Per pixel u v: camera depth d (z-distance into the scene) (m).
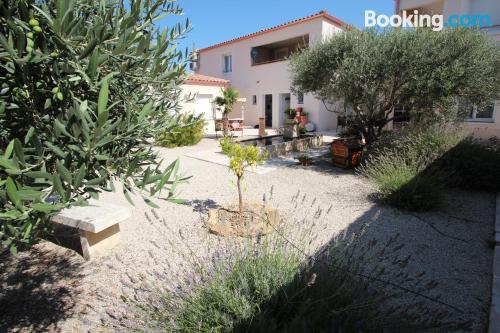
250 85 19.28
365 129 8.62
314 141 11.81
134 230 4.11
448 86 6.04
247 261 2.19
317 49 8.05
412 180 4.91
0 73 1.10
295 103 17.11
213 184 6.41
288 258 2.27
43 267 3.21
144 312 1.98
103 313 2.45
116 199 5.46
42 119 1.16
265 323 1.72
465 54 6.12
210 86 15.88
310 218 4.37
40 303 2.62
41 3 1.10
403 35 6.62
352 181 6.55
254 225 3.73
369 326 1.80
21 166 0.94
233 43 19.72
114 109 1.42
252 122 19.52
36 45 1.02
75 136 0.99
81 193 1.11
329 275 2.14
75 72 1.10
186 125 1.89
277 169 7.86
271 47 19.61
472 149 5.95
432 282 2.17
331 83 7.46
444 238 3.76
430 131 6.59
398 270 2.99
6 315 2.47
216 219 4.15
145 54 1.35
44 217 1.11
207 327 1.80
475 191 5.78
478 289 2.70
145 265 3.18
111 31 1.22
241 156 4.12
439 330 1.86
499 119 10.12
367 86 6.91
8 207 0.95
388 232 3.94
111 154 1.26
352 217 4.47
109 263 3.27
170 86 1.75
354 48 7.03
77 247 3.66
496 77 6.54
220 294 1.92
